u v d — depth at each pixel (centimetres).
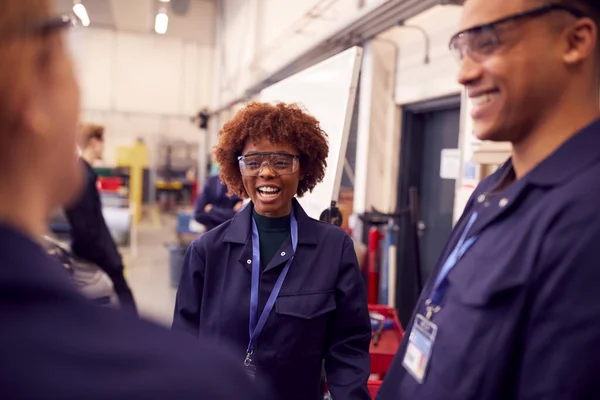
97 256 227
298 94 218
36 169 31
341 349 119
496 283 56
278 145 119
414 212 243
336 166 169
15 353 25
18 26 29
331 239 123
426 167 353
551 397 49
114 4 902
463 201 241
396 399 72
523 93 56
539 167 57
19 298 27
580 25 53
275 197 117
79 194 37
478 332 57
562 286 49
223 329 114
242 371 32
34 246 29
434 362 63
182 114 1011
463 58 62
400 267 359
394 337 197
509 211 60
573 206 51
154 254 629
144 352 28
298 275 117
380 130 356
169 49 987
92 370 26
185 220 514
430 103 316
